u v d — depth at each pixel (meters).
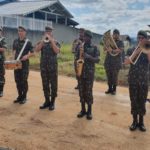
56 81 5.30
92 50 4.84
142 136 4.48
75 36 23.64
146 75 4.51
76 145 4.14
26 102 5.76
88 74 4.89
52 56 5.19
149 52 4.42
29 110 5.33
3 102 5.72
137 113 4.62
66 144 4.16
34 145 4.10
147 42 4.40
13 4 22.97
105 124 4.85
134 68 4.50
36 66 10.11
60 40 22.55
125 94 6.91
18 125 4.69
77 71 4.91
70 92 6.80
